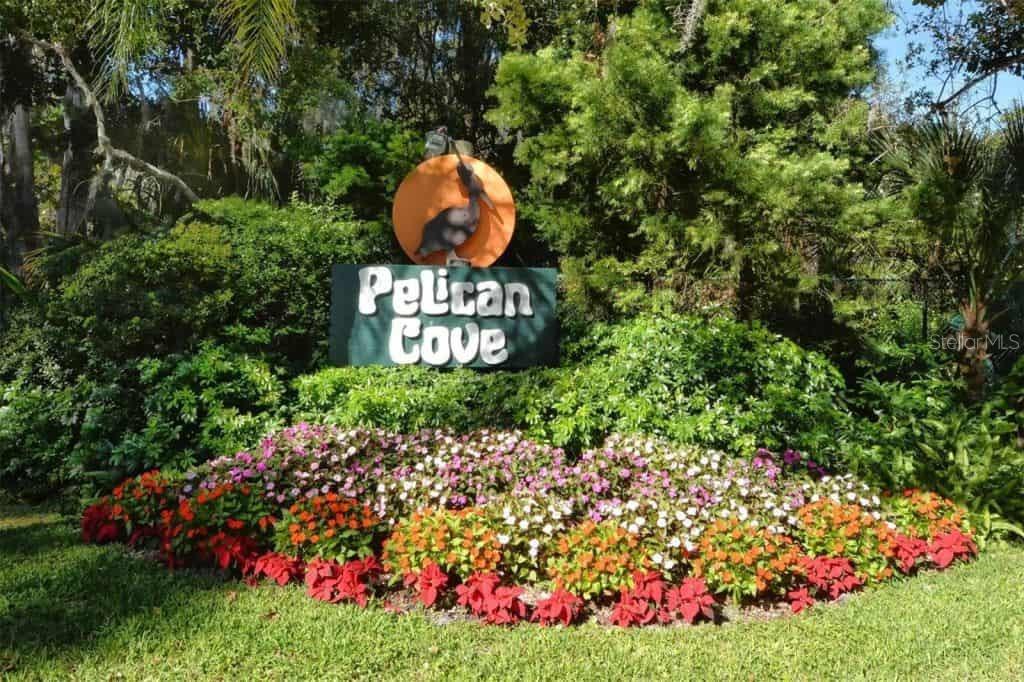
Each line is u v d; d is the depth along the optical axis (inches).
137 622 163.6
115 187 687.7
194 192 653.9
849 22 425.7
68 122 780.6
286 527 200.2
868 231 383.6
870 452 259.0
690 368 281.3
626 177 385.4
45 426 301.6
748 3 407.8
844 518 208.7
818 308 402.9
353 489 221.9
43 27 599.2
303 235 379.2
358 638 159.6
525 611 176.6
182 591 183.2
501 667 150.3
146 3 367.9
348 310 338.3
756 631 171.5
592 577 181.8
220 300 323.0
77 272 346.6
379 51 711.7
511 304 346.9
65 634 157.5
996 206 332.2
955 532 228.2
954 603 189.6
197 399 291.0
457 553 184.9
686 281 389.1
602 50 474.3
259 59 284.0
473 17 679.7
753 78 411.5
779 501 222.1
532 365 347.6
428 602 176.1
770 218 382.0
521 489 226.2
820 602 193.2
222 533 198.8
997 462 261.7
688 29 410.9
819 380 282.0
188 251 334.3
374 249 416.2
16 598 176.7
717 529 195.2
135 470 276.5
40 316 334.6
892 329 387.5
